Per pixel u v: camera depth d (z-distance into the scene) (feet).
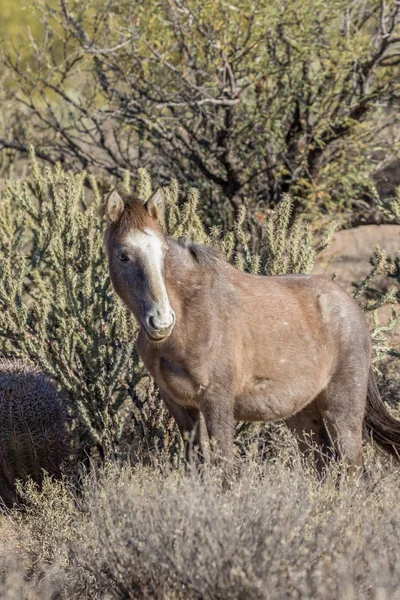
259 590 46.65
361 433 71.56
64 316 83.51
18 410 74.02
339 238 177.06
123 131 155.94
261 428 81.66
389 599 44.68
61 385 81.51
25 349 82.07
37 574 59.11
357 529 50.96
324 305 70.38
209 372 63.00
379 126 146.61
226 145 134.31
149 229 59.93
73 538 59.62
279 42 136.87
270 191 140.67
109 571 54.08
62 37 147.95
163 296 58.39
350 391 70.59
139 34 133.49
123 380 80.07
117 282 61.36
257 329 65.62
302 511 50.57
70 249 85.76
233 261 89.51
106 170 147.02
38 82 151.23
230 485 56.65
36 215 94.89
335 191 138.31
